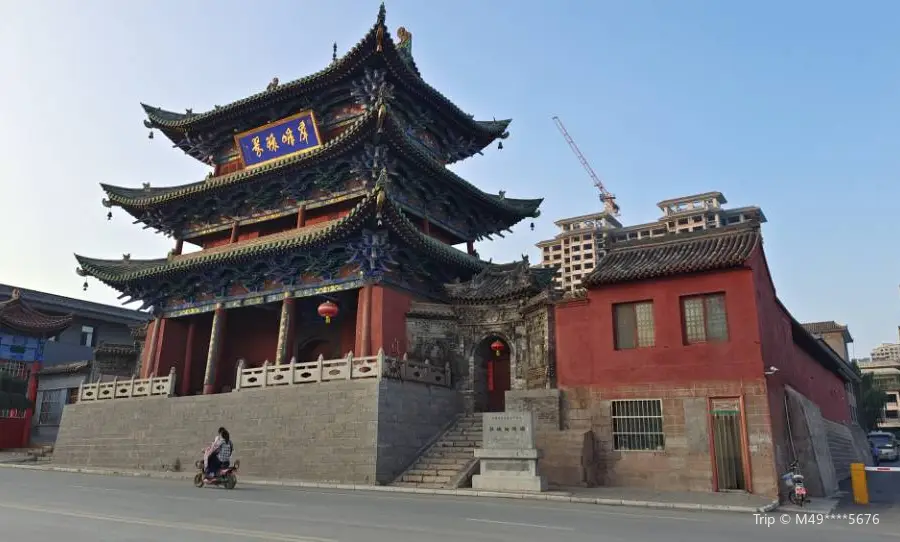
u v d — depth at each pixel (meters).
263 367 35.91
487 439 26.92
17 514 16.84
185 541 12.81
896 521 19.33
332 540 13.07
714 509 21.53
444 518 17.09
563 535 14.46
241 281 44.34
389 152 41.47
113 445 40.91
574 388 30.58
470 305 38.84
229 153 50.97
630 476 28.05
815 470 27.67
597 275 30.69
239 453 34.75
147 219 51.16
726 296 27.88
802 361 36.59
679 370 28.12
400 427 31.84
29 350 53.72
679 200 159.00
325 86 44.97
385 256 38.25
